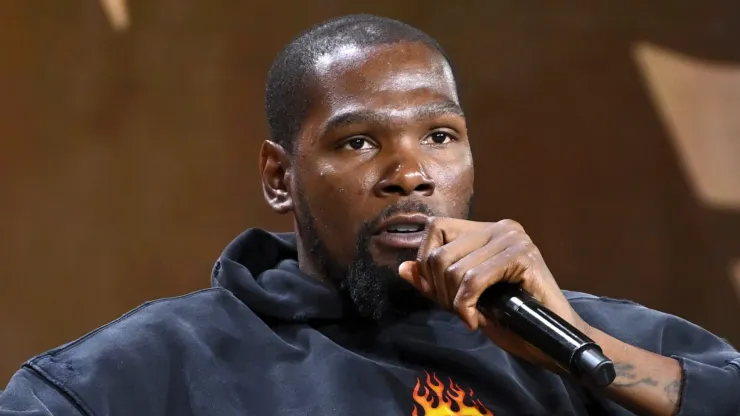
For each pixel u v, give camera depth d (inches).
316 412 158.9
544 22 676.1
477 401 167.6
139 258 605.9
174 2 624.1
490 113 664.4
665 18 689.0
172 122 618.2
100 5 613.6
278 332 173.8
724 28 693.9
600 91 679.1
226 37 629.3
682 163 684.7
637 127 681.6
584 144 675.4
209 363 161.2
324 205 168.7
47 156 600.7
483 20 668.1
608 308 194.5
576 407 180.1
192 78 622.5
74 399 148.4
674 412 164.4
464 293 142.7
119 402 152.2
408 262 150.9
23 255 592.4
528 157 668.1
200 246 614.2
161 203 611.8
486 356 172.9
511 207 665.0
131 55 616.1
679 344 187.9
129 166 609.9
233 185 622.2
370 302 166.1
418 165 163.8
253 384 161.5
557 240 668.1
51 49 605.6
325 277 175.6
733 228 685.9
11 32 599.8
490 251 147.0
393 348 172.9
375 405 161.0
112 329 162.2
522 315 141.4
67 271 597.3
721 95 692.1
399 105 166.1
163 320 164.9
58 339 591.5
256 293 174.6
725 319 682.8
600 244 672.4
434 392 165.5
